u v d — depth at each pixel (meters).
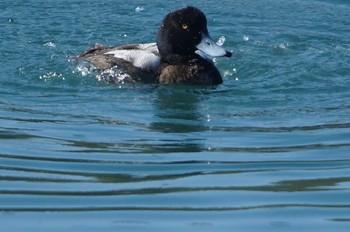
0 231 8.05
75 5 18.66
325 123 12.06
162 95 13.60
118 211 8.70
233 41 16.66
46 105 12.78
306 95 13.58
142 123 12.08
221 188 9.45
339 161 10.50
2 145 10.88
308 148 10.99
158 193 9.23
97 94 13.52
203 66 14.48
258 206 8.91
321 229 8.24
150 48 15.08
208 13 18.50
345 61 15.47
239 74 14.89
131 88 13.97
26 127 11.67
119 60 14.57
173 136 11.44
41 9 18.28
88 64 14.70
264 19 18.22
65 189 9.37
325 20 18.25
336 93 13.66
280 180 9.78
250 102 13.23
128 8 18.58
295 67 15.10
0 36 16.41
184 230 8.18
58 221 8.38
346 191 9.40
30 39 16.36
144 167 10.17
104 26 17.38
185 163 10.33
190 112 12.67
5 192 9.23
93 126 11.80
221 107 12.98
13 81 13.88
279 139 11.37
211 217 8.57
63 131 11.54
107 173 9.95
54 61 14.99
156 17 18.11
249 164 10.34
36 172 9.95
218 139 11.36
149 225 8.30
